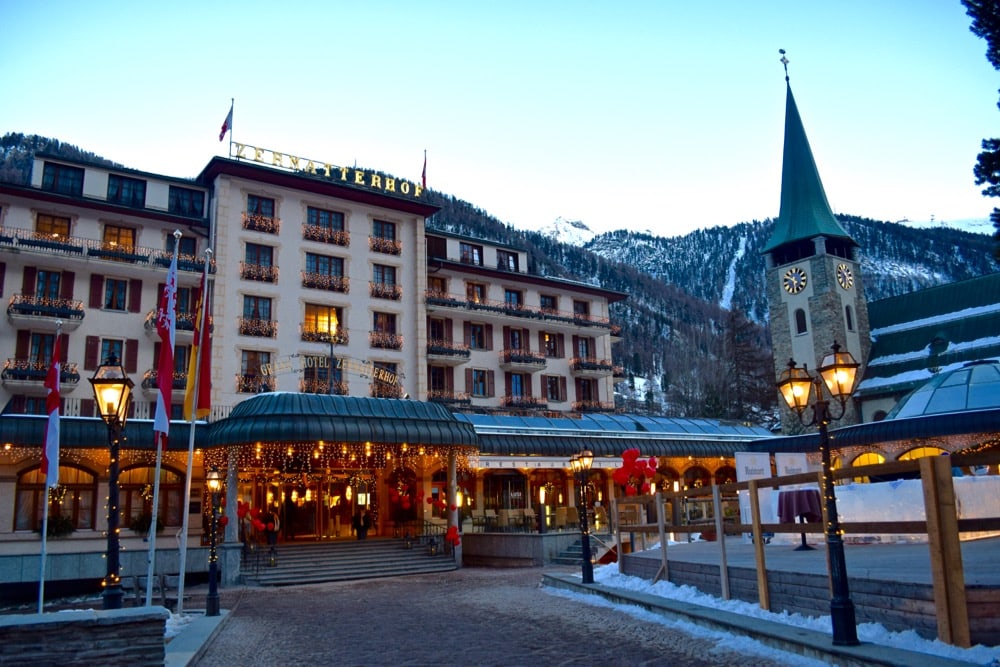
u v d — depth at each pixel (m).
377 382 51.38
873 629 12.95
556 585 26.02
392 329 53.66
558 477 52.03
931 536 11.91
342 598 27.09
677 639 15.40
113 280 46.03
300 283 50.09
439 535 39.81
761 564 16.38
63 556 32.69
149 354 46.06
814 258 71.31
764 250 75.25
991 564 14.38
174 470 38.72
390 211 55.19
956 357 65.69
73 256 43.94
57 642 11.28
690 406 109.88
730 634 15.05
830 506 12.94
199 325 24.17
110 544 14.99
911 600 12.51
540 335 62.44
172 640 16.95
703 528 19.77
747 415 90.69
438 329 57.25
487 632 17.86
